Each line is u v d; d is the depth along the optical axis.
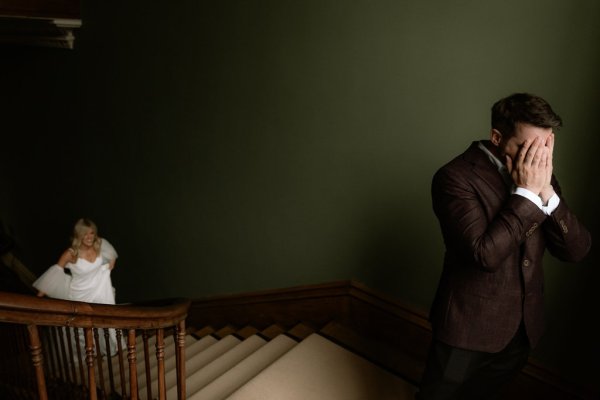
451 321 1.95
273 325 4.00
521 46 2.40
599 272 2.32
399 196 3.07
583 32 2.19
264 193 3.93
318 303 3.73
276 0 3.38
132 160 5.18
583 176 2.31
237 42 3.73
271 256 4.04
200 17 3.95
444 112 2.76
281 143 3.67
